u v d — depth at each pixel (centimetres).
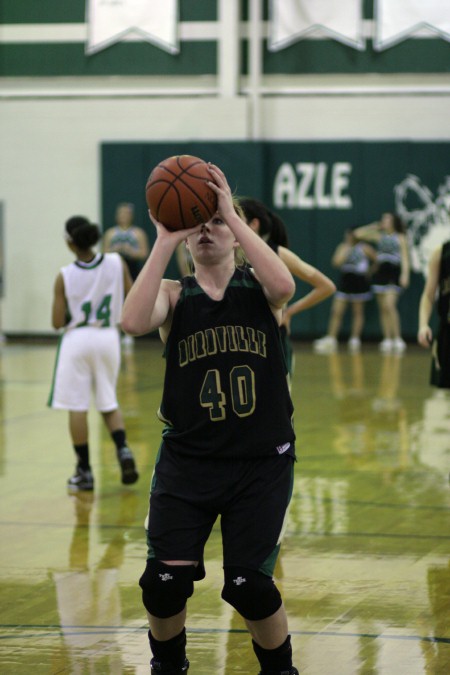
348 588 706
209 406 484
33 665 570
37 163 2733
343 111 2614
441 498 979
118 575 743
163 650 505
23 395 1719
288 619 642
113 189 2667
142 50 2672
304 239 2627
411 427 1379
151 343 2692
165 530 483
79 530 875
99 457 1195
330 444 1259
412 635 612
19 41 2716
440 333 984
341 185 2602
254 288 499
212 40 2645
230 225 478
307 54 2617
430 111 2580
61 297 1016
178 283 505
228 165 2614
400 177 2573
